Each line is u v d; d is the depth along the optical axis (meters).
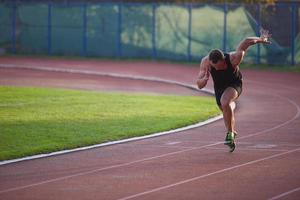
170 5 78.69
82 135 29.97
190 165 23.61
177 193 19.45
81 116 35.75
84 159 24.89
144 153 26.12
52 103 40.94
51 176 21.89
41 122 33.44
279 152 26.20
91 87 54.56
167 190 19.83
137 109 39.12
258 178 21.39
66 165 23.75
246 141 29.08
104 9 81.88
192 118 35.81
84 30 82.75
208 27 76.56
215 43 76.25
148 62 78.19
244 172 22.34
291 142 28.75
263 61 73.06
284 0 75.75
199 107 40.94
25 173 22.38
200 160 24.58
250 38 25.28
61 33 83.62
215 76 25.69
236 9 74.75
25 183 20.86
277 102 45.69
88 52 82.81
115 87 55.19
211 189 19.92
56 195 19.30
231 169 22.84
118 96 45.94
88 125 32.78
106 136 29.80
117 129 31.77
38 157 25.23
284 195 19.20
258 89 54.34
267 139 29.66
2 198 18.98
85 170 22.86
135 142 28.77
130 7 80.69
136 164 23.89
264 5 73.06
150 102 42.81
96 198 18.92
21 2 84.81
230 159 24.70
